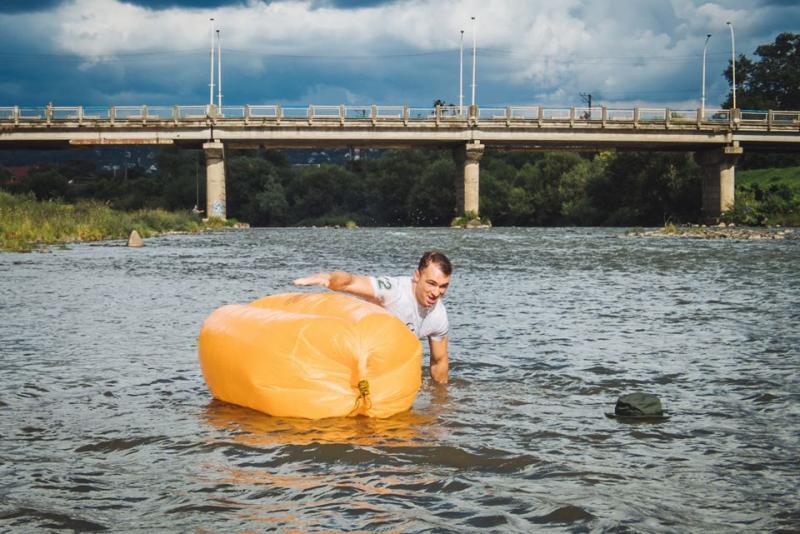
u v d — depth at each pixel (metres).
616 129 62.88
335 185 104.50
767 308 11.98
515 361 7.77
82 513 3.80
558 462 4.60
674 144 65.44
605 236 44.75
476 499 3.99
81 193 108.88
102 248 30.22
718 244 33.53
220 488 4.15
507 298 13.30
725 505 3.94
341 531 3.57
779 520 3.75
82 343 8.70
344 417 5.62
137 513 3.80
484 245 33.78
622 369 7.38
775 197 63.22
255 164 106.31
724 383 6.79
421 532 3.56
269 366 5.67
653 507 3.90
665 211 79.88
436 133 62.47
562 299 13.16
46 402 6.06
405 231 56.94
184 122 60.84
